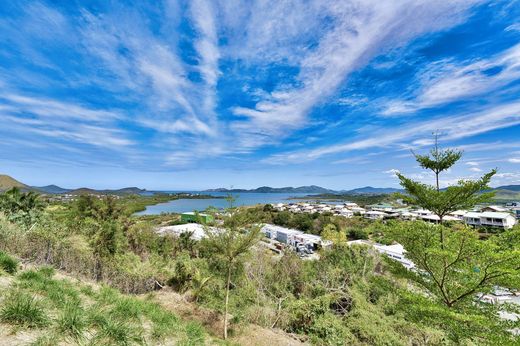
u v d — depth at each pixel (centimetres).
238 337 1027
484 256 807
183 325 654
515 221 4984
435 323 977
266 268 1738
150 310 640
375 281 1290
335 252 2028
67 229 1648
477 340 869
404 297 1037
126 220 2333
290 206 12312
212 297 1322
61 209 2392
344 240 3797
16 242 1007
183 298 1292
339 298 1490
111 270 1241
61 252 1112
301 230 6669
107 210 2233
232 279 1411
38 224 1527
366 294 1561
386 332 1162
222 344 723
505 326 842
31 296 432
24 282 513
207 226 1093
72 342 361
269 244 4947
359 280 1673
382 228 1101
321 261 2008
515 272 741
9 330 337
